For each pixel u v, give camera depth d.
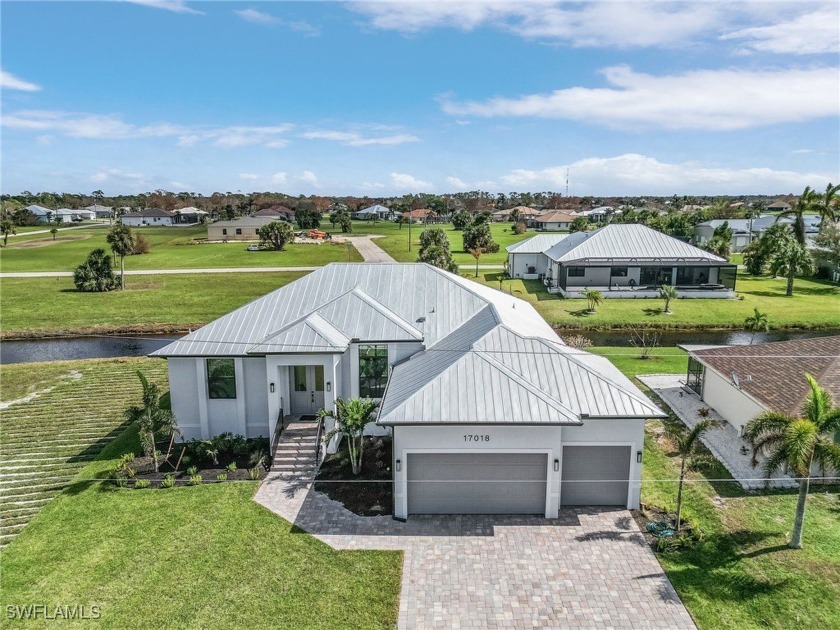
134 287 63.22
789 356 26.83
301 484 21.25
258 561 16.94
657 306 53.75
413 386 20.31
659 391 30.98
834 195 67.12
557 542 17.84
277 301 27.11
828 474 20.88
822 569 16.23
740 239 95.19
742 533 17.95
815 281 67.75
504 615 14.80
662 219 105.88
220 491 20.83
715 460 22.86
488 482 19.34
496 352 21.20
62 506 20.06
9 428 27.52
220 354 24.03
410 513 19.52
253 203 196.12
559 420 18.16
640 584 15.88
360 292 27.36
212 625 14.53
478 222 116.62
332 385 23.36
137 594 15.65
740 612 14.77
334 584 15.97
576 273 59.78
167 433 22.83
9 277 69.31
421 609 15.04
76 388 33.31
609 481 19.75
